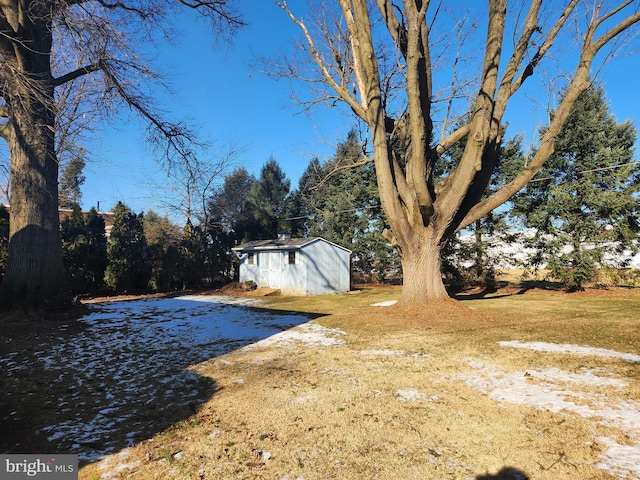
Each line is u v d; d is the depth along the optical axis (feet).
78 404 14.65
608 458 9.41
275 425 12.17
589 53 27.68
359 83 32.53
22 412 13.94
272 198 121.39
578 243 49.90
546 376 15.58
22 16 32.01
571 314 30.86
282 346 23.21
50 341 26.05
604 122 51.52
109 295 61.11
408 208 32.63
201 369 18.90
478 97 29.01
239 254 69.92
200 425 12.43
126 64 36.99
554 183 53.16
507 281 70.18
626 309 33.53
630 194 48.21
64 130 39.70
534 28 28.89
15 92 28.94
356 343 23.00
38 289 34.42
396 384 15.48
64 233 58.85
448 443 10.59
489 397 13.70
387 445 10.61
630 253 53.36
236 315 37.83
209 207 83.71
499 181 59.21
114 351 23.25
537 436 10.71
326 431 11.60
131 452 10.78
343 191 82.17
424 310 29.89
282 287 62.18
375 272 79.46
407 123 33.63
